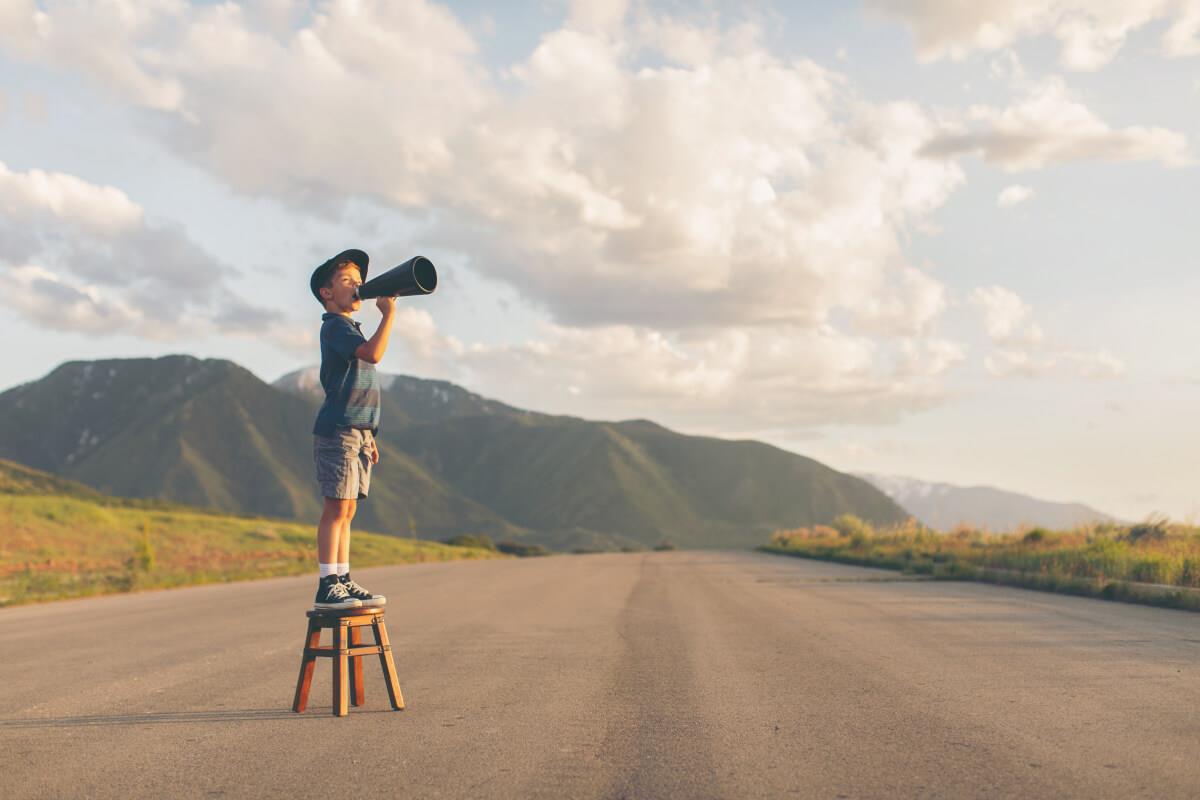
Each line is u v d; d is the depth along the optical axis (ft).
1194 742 11.53
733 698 14.99
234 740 12.25
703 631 25.05
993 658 19.30
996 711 13.64
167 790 9.86
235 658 20.95
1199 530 59.72
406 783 9.98
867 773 10.24
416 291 14.07
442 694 15.62
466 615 30.63
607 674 17.65
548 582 50.37
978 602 34.01
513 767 10.62
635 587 44.98
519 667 18.67
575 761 10.89
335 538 14.65
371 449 15.15
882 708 13.98
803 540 143.13
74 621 32.71
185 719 13.80
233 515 263.29
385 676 14.34
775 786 9.77
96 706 15.06
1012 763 10.59
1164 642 21.86
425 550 161.07
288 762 10.98
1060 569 46.21
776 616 29.12
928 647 21.22
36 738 12.59
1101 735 11.96
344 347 14.57
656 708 14.19
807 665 18.58
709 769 10.48
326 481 14.55
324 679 17.71
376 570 75.05
